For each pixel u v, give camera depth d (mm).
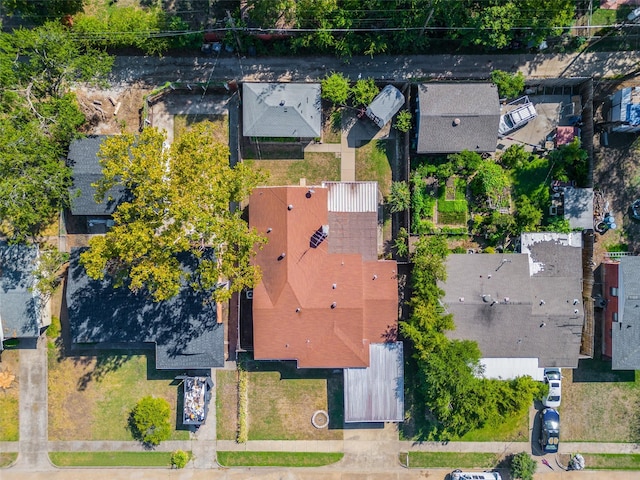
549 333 44562
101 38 43781
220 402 46625
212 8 45781
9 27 45750
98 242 38312
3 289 43938
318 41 43938
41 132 41281
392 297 44281
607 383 46562
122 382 46594
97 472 46625
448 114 43656
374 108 44469
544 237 45188
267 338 43562
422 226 45938
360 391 44938
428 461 46688
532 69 46469
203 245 44281
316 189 43344
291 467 46625
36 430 46625
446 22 43688
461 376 42000
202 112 46500
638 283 43906
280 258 42844
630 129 45688
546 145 46312
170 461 46656
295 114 43750
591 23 45969
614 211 46688
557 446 45750
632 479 46438
